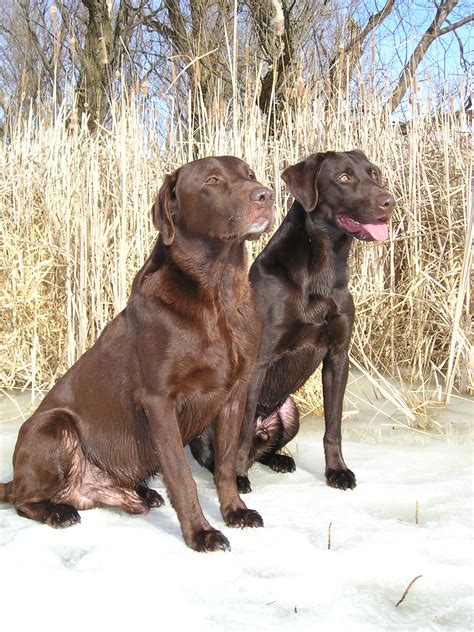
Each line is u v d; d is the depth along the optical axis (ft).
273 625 4.35
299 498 6.45
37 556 5.13
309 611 4.53
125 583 4.79
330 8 20.83
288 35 20.02
